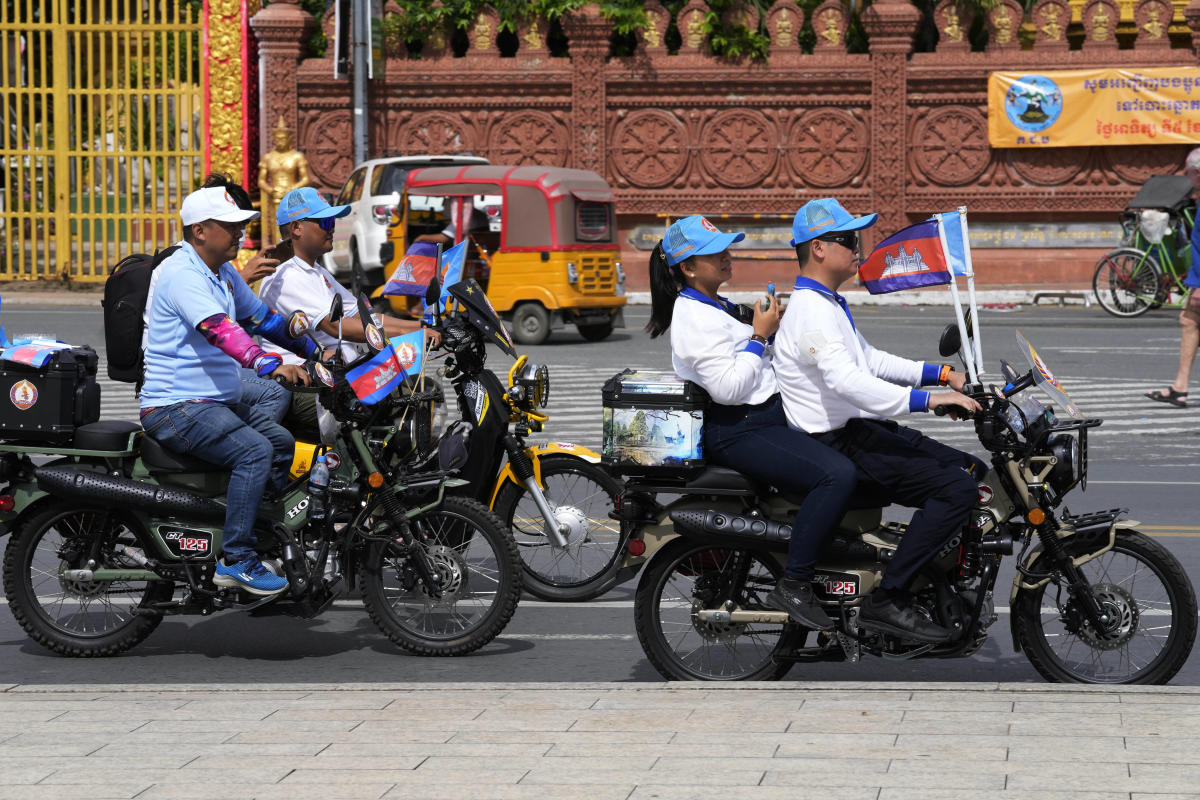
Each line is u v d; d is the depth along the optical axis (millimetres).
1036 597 10273
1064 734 8523
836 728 8727
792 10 46094
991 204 45969
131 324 11859
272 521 11508
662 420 10266
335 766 8148
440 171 34594
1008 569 14102
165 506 11414
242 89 46750
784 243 46531
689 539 10352
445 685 10008
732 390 10086
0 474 11609
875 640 10141
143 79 49375
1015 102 45438
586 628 12617
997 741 8398
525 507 13953
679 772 7965
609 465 10367
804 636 10391
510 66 46844
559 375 28281
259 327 12453
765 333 10211
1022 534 10141
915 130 46188
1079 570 10117
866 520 10188
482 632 11664
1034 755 8133
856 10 47312
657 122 46688
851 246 10188
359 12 45094
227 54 46688
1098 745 8297
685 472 10289
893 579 9844
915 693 9547
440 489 11508
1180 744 8297
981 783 7680
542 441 21078
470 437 12852
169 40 50469
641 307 44125
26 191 50875
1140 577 11148
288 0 48219
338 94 47438
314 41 48500
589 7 45969
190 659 11828
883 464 9945
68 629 11914
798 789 7652
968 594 10000
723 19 46250
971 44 48469
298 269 13000
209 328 11078
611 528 13734
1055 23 45531
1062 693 9516
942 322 37656
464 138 47219
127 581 11695
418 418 11719
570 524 13203
